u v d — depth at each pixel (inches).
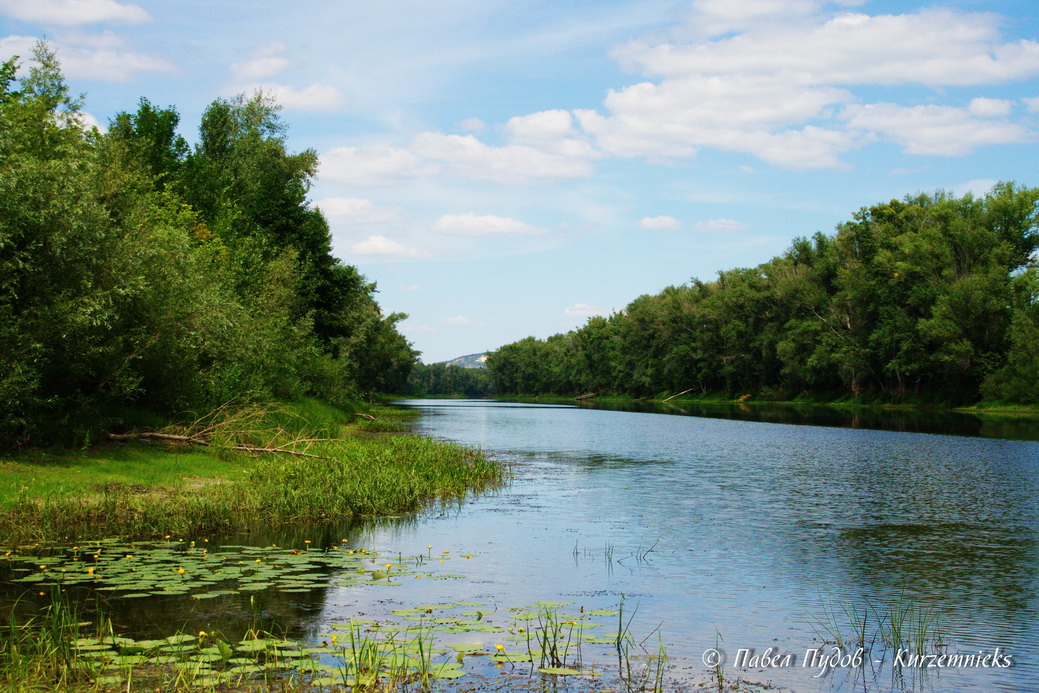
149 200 1018.1
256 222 1828.2
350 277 2000.5
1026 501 761.0
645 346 4623.5
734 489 840.9
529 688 280.7
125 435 807.1
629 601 402.9
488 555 503.2
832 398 3326.8
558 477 946.7
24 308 668.1
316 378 1737.2
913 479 929.5
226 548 496.1
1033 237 2696.9
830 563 496.4
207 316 875.4
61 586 386.9
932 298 2677.2
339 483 718.5
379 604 378.9
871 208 3324.3
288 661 293.0
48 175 692.1
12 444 674.2
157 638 315.9
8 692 255.3
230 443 855.7
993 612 393.7
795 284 3314.5
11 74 953.5
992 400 2571.4
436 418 2620.6
